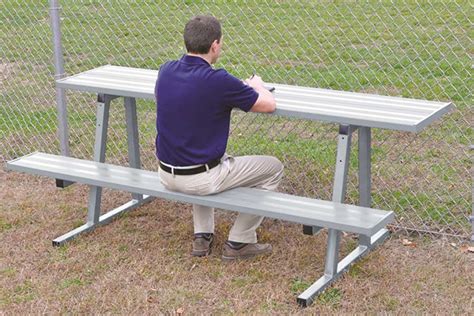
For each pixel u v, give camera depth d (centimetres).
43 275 510
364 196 523
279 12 1117
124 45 1043
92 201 571
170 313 461
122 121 784
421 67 882
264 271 504
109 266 518
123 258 529
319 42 996
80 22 1141
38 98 859
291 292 481
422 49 943
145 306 468
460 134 706
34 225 582
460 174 635
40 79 922
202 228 528
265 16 1107
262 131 739
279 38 1019
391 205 591
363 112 484
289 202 487
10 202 623
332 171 652
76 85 563
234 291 482
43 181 664
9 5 1267
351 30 1029
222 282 493
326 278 486
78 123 782
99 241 555
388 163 660
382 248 536
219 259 523
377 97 520
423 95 801
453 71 856
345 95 526
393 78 855
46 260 529
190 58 490
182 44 1031
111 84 562
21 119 803
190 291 484
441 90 809
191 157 489
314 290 473
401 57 922
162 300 475
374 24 1046
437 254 525
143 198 614
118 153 713
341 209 476
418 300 469
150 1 1213
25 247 549
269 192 504
